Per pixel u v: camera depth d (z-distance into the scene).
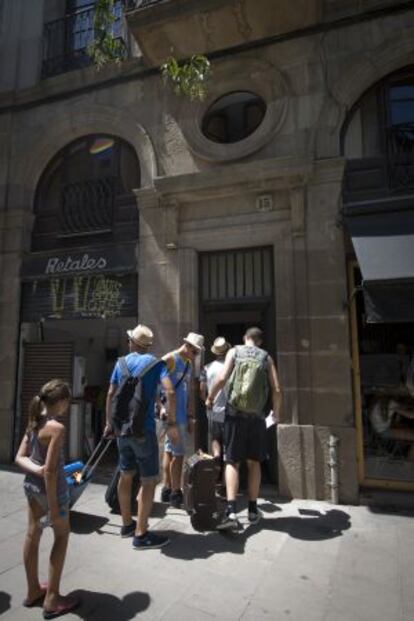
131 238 6.81
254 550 3.80
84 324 8.92
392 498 5.12
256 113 6.46
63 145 7.50
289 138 5.89
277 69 6.06
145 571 3.42
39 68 7.82
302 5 5.71
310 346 5.47
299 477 5.23
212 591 3.16
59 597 2.90
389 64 5.66
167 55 6.55
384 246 4.98
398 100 5.87
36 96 7.64
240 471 5.74
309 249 5.61
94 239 7.09
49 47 7.86
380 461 5.44
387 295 4.64
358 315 5.67
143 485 3.83
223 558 3.65
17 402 7.10
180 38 6.30
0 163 7.66
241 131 6.49
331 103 5.79
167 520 4.45
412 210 5.36
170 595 3.10
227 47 6.34
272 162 5.68
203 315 6.30
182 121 6.51
